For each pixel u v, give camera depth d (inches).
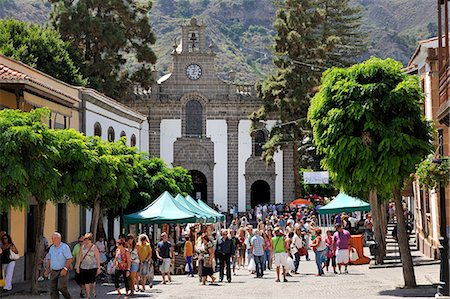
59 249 770.8
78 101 1354.6
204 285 1066.1
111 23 2367.1
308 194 3122.5
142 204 1533.0
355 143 866.1
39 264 943.7
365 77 893.8
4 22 2094.0
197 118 2795.3
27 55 2000.5
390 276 1087.6
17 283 1085.8
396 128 861.8
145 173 1577.3
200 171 2785.4
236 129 2800.2
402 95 869.2
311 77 2509.8
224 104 2792.8
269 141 2588.6
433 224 1257.4
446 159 797.9
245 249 1439.5
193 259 1331.2
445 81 847.1
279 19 2642.7
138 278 995.3
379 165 861.8
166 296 911.0
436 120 995.9
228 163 2795.3
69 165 973.2
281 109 2536.9
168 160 2768.2
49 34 2137.1
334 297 845.8
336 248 1186.0
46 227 1262.3
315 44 2598.4
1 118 822.5
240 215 2721.5
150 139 2763.3
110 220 1695.4
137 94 2765.7
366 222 1739.7
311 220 1594.5
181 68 2787.9
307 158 3208.7
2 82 1050.1
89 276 812.0
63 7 2353.6
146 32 2524.6
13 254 961.5
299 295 882.1
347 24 3147.1
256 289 978.1
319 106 906.7
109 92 2363.4
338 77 904.3
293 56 2598.4
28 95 1138.0
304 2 2623.0
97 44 2383.1
